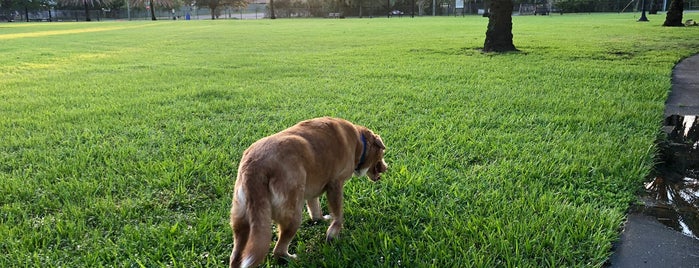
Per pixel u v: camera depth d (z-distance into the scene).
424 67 8.78
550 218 2.92
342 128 2.91
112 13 64.56
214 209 3.15
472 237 2.78
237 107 5.66
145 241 2.78
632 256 2.67
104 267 2.61
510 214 3.00
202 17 69.00
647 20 26.47
